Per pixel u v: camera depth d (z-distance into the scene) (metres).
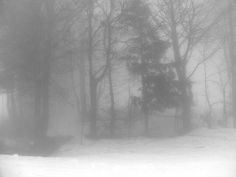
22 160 13.94
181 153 17.36
